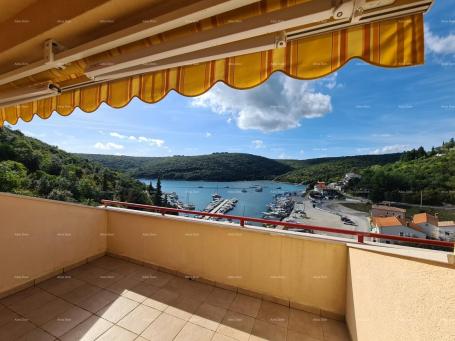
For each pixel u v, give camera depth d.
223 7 0.74
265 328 1.95
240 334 1.87
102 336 1.80
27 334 1.80
